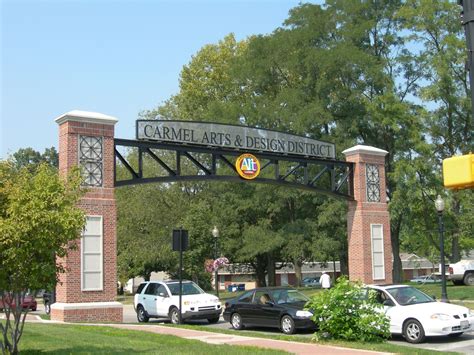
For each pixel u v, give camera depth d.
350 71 42.03
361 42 44.78
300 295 20.44
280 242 44.12
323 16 45.38
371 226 31.86
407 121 41.50
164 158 51.41
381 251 32.03
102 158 23.52
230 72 49.09
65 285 21.95
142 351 13.23
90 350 13.28
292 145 29.83
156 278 85.81
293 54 44.59
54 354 12.66
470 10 6.41
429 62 41.78
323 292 15.87
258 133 28.67
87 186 22.95
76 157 22.94
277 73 47.72
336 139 42.78
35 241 10.92
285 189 43.50
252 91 50.16
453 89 41.81
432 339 17.27
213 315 23.56
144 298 24.98
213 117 47.56
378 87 42.88
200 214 48.81
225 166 46.69
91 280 22.52
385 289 17.77
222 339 16.66
